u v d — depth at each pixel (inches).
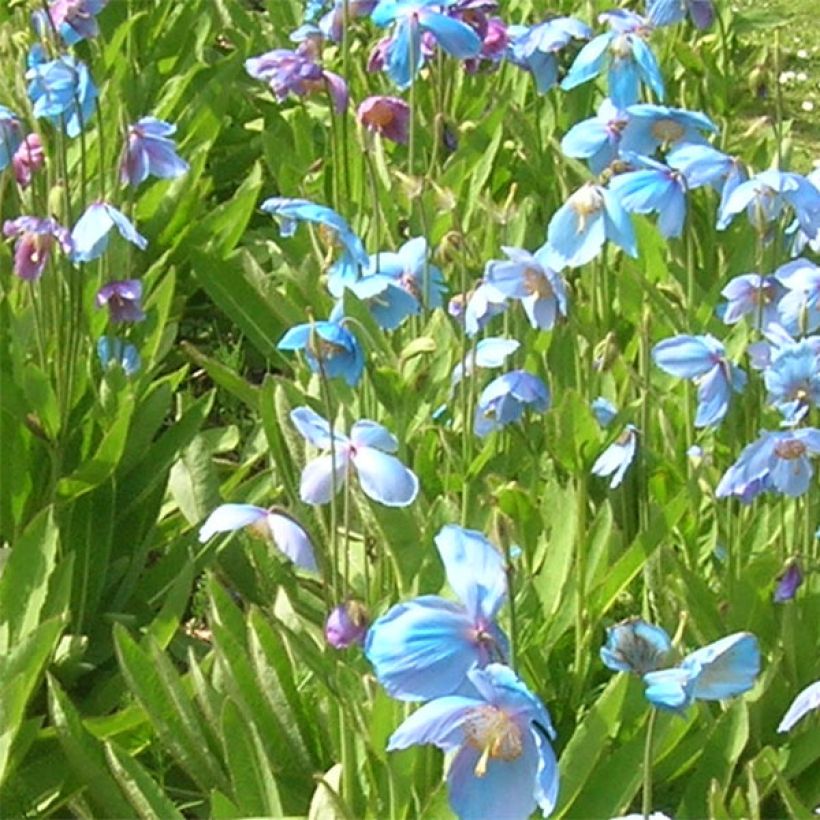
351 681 160.7
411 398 209.6
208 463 215.3
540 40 272.8
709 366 180.1
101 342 223.5
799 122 430.0
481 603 106.7
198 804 176.7
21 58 270.7
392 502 155.3
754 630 181.8
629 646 125.2
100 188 241.0
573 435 182.2
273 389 208.1
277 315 256.4
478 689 101.6
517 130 310.8
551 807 100.3
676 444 211.9
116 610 209.5
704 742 169.9
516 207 289.6
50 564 178.7
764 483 175.2
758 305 199.2
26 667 164.1
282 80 257.1
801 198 188.7
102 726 174.7
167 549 220.8
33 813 175.2
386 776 151.3
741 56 443.2
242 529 209.8
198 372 285.4
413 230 258.8
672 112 214.7
